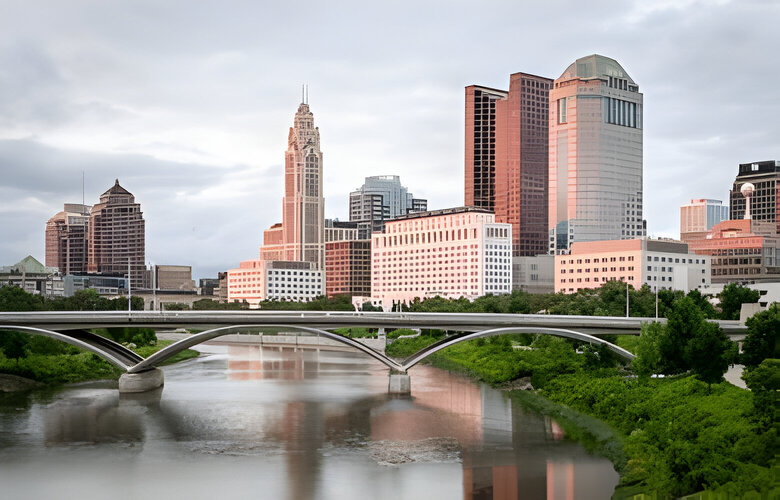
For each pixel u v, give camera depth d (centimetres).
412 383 15225
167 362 19825
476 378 15762
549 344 15688
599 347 13000
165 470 8112
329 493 7288
